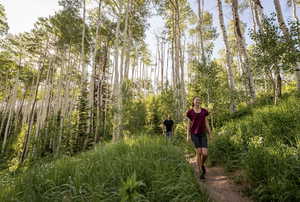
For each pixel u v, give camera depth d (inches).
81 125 621.3
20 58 1023.6
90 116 631.2
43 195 94.6
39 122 893.2
